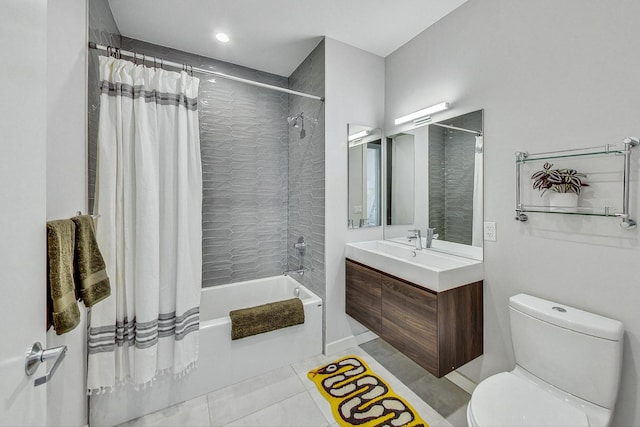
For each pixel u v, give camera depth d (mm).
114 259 1486
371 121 2410
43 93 659
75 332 1333
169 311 1648
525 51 1444
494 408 1068
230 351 1828
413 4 1787
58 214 1152
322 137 2207
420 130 2113
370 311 1979
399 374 1934
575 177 1239
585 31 1224
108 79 1495
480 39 1667
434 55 1986
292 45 2279
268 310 1948
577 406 1131
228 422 1528
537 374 1275
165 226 1656
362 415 1557
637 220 1093
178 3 1777
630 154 1099
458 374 1813
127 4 1781
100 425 1494
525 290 1473
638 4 1081
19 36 550
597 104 1196
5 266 507
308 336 2133
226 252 2604
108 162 1475
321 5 1797
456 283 1542
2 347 492
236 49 2338
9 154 519
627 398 1122
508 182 1538
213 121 2500
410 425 1483
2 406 486
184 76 1703
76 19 1304
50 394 1166
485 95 1648
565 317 1182
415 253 2057
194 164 1751
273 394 1739
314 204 2357
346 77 2260
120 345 1524
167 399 1642
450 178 1885
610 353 1062
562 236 1320
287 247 2912
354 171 2332
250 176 2699
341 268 2279
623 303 1132
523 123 1462
